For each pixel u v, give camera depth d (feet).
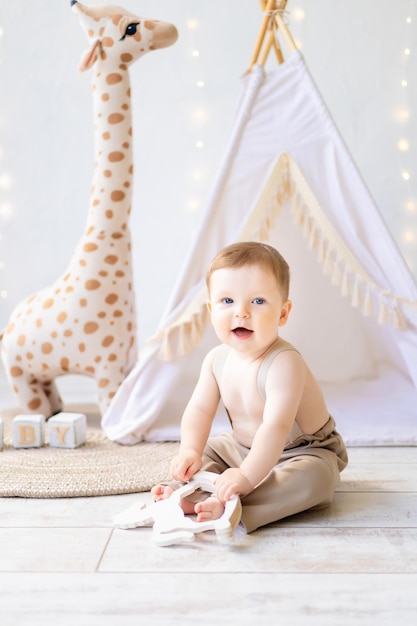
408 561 3.30
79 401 7.56
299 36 9.64
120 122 6.24
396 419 5.89
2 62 9.96
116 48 6.17
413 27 9.59
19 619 2.78
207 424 4.26
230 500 3.61
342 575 3.15
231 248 4.03
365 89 9.71
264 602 2.91
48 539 3.60
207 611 2.84
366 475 4.68
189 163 10.09
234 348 3.97
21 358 6.33
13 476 4.65
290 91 5.70
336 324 7.08
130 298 6.32
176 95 9.96
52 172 10.17
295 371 3.92
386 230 5.58
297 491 3.77
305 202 5.71
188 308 5.64
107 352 6.14
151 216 10.23
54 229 10.27
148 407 5.68
